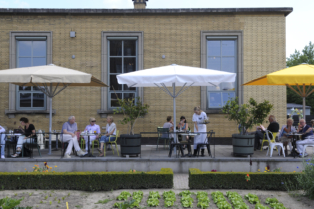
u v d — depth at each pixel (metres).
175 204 5.94
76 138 9.50
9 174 7.23
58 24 13.56
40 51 13.67
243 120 9.38
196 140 9.73
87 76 9.01
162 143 13.27
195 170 7.64
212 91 13.68
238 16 13.56
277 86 13.50
